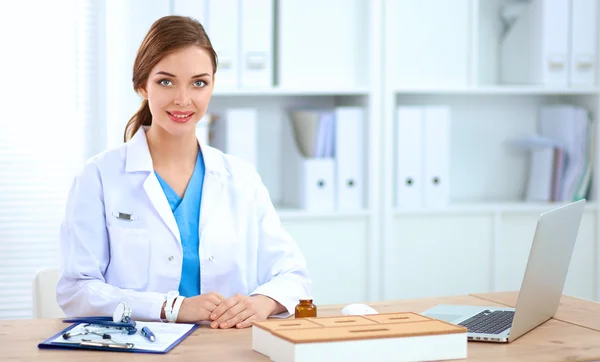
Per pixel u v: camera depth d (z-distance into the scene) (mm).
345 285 3639
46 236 3527
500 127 4109
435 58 3764
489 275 3805
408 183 3697
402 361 1604
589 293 3934
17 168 3486
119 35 3434
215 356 1667
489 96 4082
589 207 3885
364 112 3648
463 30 3783
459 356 1654
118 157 2242
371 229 3643
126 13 3414
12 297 3504
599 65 3854
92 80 3498
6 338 1814
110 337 1774
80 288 2092
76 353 1693
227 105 3783
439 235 3736
